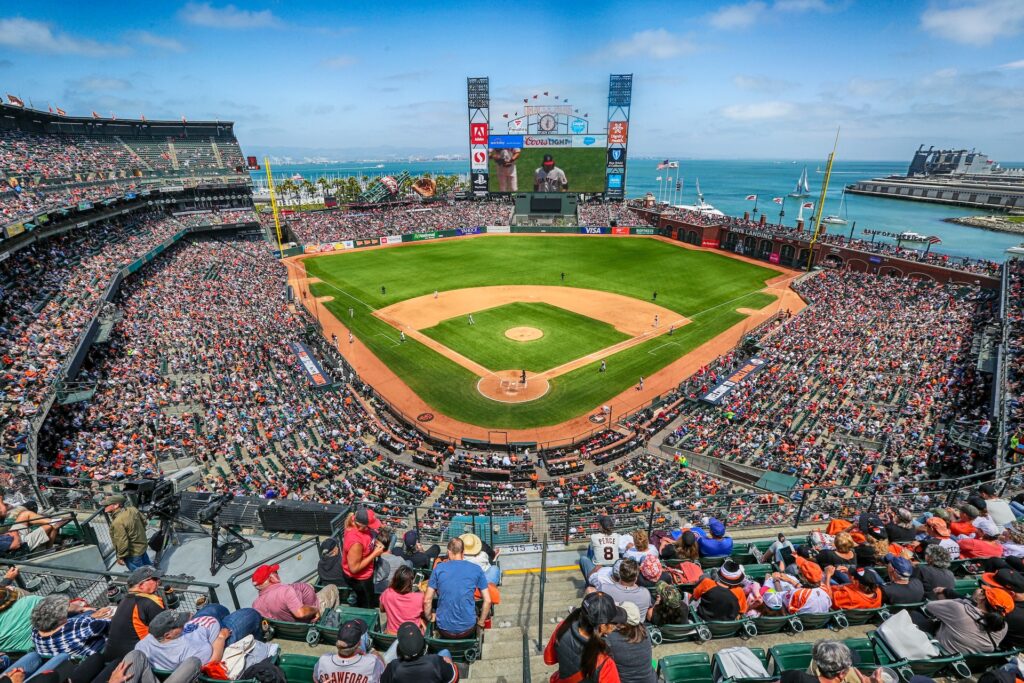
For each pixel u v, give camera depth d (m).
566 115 103.56
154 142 104.50
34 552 10.80
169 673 6.71
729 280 75.81
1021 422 27.55
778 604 8.98
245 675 6.95
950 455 27.47
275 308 60.69
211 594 8.40
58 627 7.25
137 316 50.38
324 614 8.62
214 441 31.41
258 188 174.88
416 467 32.25
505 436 37.06
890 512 16.05
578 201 114.12
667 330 56.09
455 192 136.88
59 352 34.91
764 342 50.09
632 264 84.75
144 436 30.39
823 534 12.20
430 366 48.09
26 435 25.23
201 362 42.97
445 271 81.25
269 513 12.57
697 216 102.31
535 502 24.55
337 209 114.75
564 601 11.33
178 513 12.70
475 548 10.50
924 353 42.84
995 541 11.59
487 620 10.07
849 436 32.34
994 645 7.47
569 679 5.57
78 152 86.00
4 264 46.72
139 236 72.38
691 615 9.07
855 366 42.47
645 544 10.61
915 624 8.25
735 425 35.84
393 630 8.22
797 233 84.69
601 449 34.94
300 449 31.69
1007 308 46.97
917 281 63.41
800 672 6.09
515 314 61.38
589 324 58.03
